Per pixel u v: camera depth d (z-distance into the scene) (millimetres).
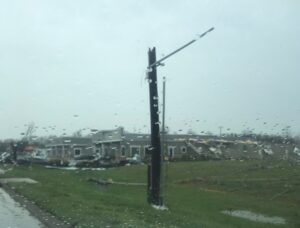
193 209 22359
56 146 80375
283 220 20109
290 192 26453
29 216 17031
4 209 19078
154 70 20297
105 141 73625
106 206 18859
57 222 14891
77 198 21625
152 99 20500
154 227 13406
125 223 13539
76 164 60688
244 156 56906
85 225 13336
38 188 27344
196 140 62781
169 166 44250
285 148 52500
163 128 21562
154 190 20750
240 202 24328
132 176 40531
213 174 36500
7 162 72438
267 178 31938
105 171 47062
